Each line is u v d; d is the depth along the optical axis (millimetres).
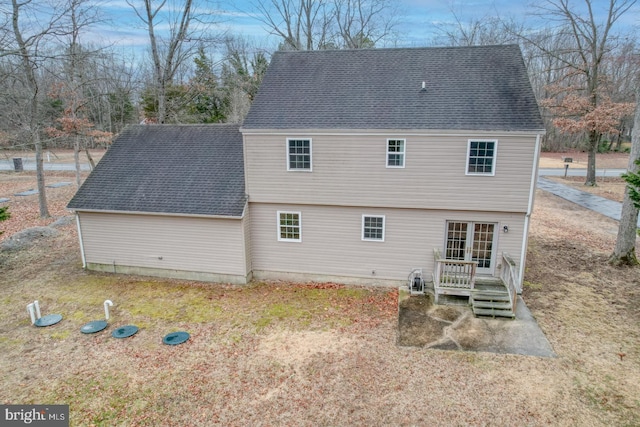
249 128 13781
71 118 25359
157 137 17859
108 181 16234
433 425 7703
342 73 15328
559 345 10227
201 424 7871
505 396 8422
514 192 12602
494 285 12859
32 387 8977
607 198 27516
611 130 29219
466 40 38750
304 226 14547
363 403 8328
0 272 15844
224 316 12258
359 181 13594
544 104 31391
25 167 42156
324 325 11594
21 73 21203
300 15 33250
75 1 23234
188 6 24781
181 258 15188
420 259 13938
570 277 14453
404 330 11180
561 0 27328
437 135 12602
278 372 9430
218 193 14930
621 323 11227
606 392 8461
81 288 14438
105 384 9078
